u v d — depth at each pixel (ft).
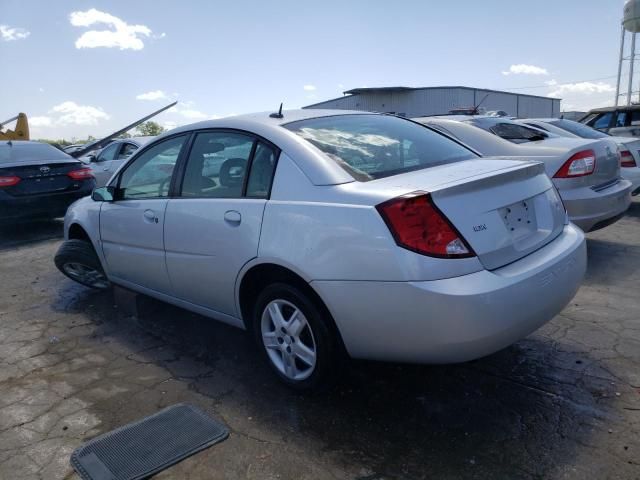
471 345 8.25
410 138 11.76
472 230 8.45
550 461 8.19
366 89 145.59
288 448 8.82
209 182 11.53
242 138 11.07
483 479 7.89
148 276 13.38
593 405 9.61
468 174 9.25
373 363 11.50
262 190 10.30
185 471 8.35
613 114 36.29
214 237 10.91
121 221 13.71
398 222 8.22
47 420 9.95
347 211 8.75
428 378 10.83
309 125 11.11
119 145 35.06
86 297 16.94
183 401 10.43
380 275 8.34
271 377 11.26
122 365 12.12
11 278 19.43
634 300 14.39
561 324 13.08
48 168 26.27
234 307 11.13
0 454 8.96
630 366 10.91
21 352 12.99
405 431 9.13
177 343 13.19
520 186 9.67
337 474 8.15
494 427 9.12
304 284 9.54
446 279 8.09
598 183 17.60
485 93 151.64
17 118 48.73
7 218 25.39
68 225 16.33
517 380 10.61
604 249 19.67
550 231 10.07
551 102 190.08
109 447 8.98
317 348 9.64
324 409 9.91
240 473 8.26
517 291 8.45
